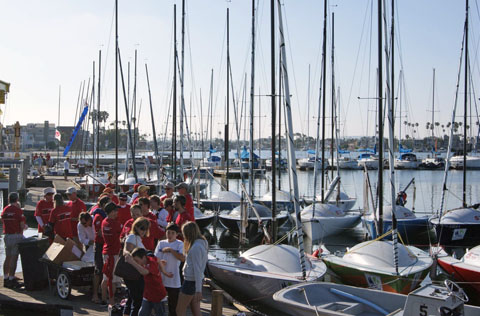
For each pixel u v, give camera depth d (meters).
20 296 9.48
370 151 76.00
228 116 35.62
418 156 96.31
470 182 50.12
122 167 59.00
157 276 7.03
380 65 13.54
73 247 9.59
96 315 8.36
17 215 10.22
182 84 25.94
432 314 6.57
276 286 9.56
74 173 44.19
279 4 9.89
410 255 11.85
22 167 33.50
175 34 26.03
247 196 18.22
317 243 19.59
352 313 8.20
